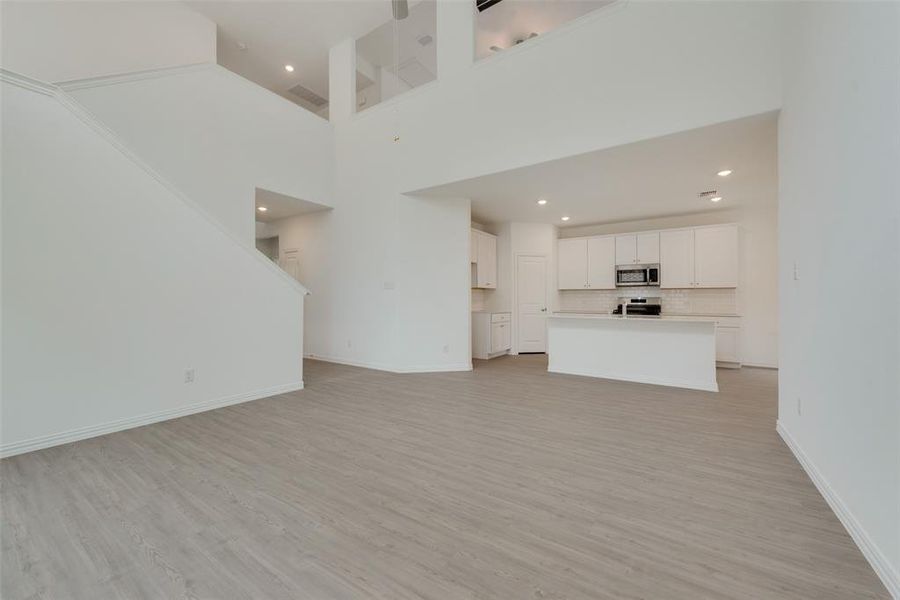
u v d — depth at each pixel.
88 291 2.71
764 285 5.56
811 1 2.09
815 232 2.00
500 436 2.71
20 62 3.94
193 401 3.28
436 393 3.97
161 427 2.92
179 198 3.22
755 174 4.20
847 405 1.60
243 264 3.68
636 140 3.31
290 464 2.24
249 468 2.19
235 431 2.82
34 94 2.49
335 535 1.56
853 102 1.56
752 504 1.80
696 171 4.09
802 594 1.24
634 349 4.59
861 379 1.48
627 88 3.35
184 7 5.08
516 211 6.06
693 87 3.05
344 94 5.73
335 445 2.54
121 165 2.88
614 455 2.38
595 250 6.76
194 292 3.31
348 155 5.59
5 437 2.36
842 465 1.65
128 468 2.19
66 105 2.63
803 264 2.20
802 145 2.24
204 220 3.38
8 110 2.39
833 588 1.26
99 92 3.57
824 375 1.86
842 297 1.66
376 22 5.43
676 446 2.53
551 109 3.76
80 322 2.67
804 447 2.19
